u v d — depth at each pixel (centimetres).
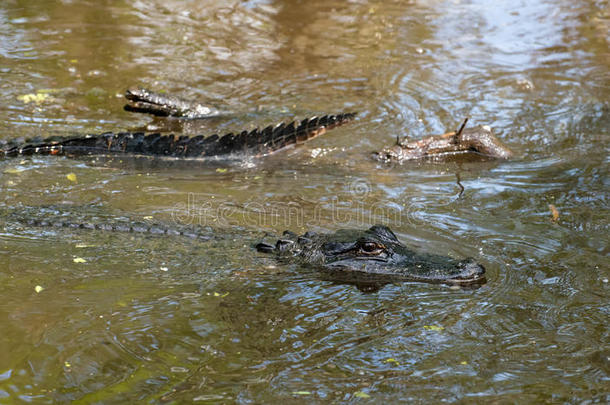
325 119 1410
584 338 714
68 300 795
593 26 2100
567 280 844
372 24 2139
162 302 803
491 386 636
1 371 653
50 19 2084
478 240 973
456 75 1766
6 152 1319
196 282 860
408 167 1308
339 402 614
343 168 1303
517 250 937
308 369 671
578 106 1566
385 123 1503
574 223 1026
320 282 876
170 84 1691
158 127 1503
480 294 818
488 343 712
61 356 682
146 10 2209
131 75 1736
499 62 1848
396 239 950
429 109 1570
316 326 760
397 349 707
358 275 888
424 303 807
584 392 622
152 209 1098
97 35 1983
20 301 786
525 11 2255
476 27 2122
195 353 699
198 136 1375
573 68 1800
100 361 678
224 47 1947
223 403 614
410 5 2322
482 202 1123
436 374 659
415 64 1836
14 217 1023
